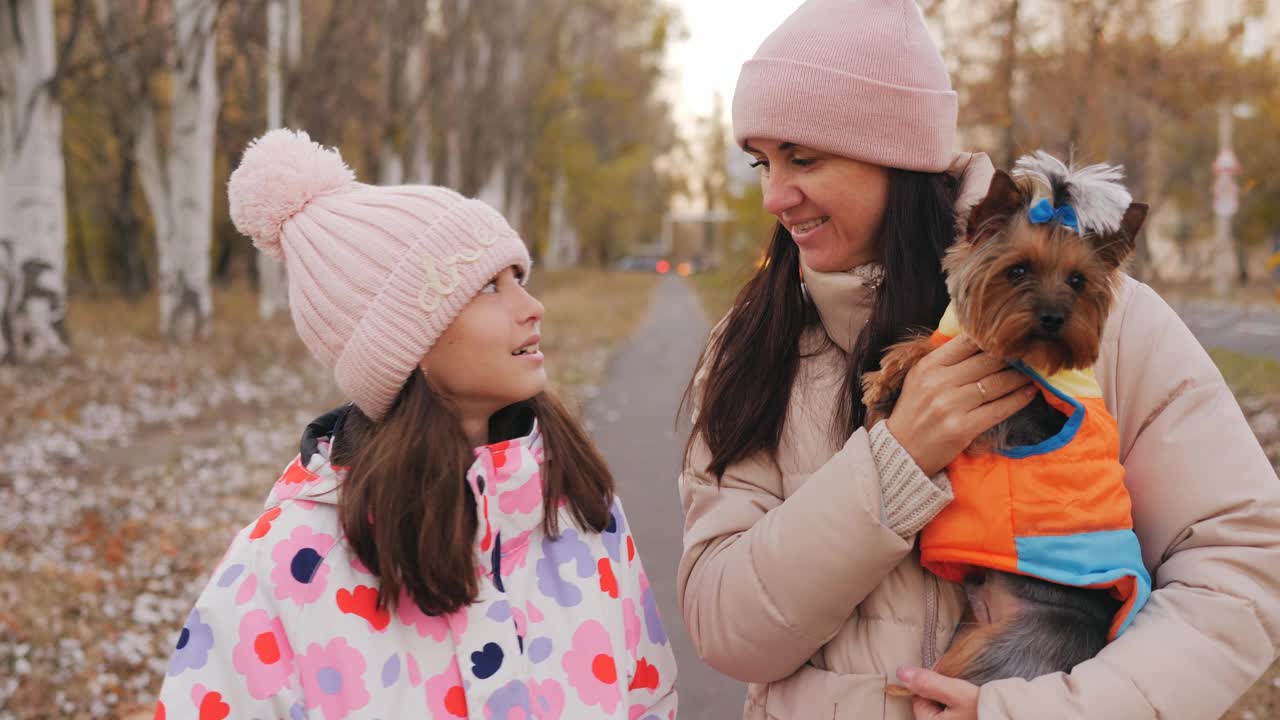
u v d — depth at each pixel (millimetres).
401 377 1882
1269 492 1885
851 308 2145
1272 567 1851
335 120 27500
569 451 2111
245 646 1765
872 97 2006
